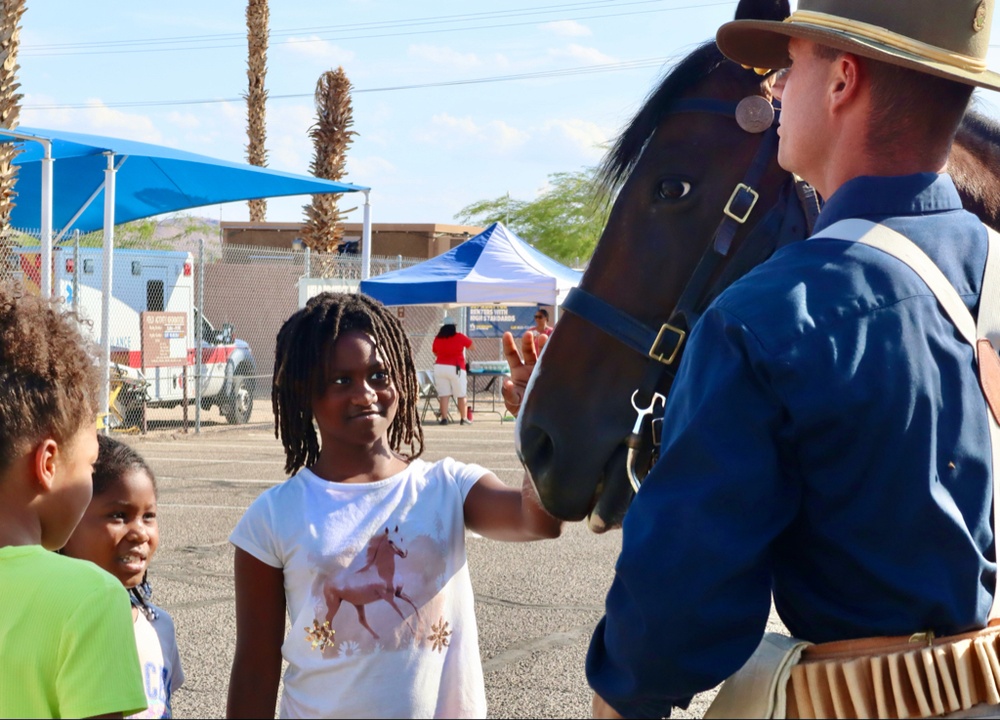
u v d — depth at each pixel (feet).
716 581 4.99
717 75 8.25
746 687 5.53
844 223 5.58
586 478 7.94
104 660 5.64
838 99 5.75
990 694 5.33
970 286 5.58
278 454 41.55
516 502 7.95
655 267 8.01
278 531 7.52
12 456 5.88
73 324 6.38
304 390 7.81
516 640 17.24
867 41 5.56
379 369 7.82
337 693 7.20
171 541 24.75
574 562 22.93
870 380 5.08
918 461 5.11
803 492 5.32
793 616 5.65
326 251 70.54
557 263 54.03
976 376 5.43
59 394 6.01
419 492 7.75
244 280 71.72
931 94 5.61
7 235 38.40
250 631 7.56
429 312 68.18
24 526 6.02
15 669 5.59
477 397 70.03
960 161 8.51
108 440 8.66
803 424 5.09
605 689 5.49
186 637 17.35
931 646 5.25
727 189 7.95
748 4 8.09
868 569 5.22
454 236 93.45
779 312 5.20
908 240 5.48
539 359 8.29
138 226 121.39
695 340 5.48
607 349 8.03
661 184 8.10
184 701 14.40
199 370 48.75
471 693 7.45
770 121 7.90
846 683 5.28
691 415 5.25
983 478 5.34
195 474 35.81
